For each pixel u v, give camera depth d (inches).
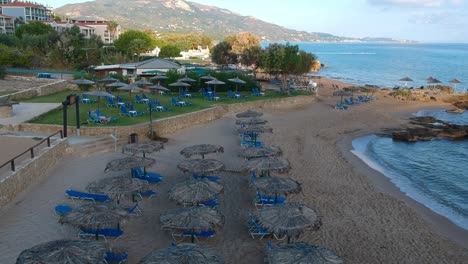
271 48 2416.3
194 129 1270.9
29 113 1157.1
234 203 706.8
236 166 913.5
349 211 713.0
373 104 2036.2
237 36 3511.3
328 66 5521.7
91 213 485.1
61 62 2472.9
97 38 3206.2
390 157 1146.0
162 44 4261.8
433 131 1464.1
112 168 700.0
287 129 1381.6
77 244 394.6
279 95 1930.4
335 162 1015.6
